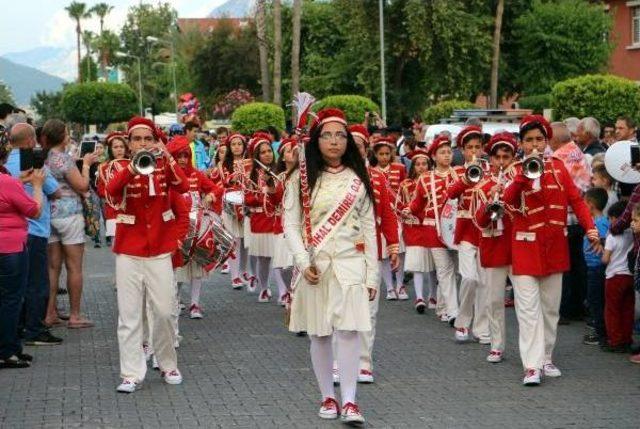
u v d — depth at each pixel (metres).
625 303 10.41
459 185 10.90
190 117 16.80
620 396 8.62
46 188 10.88
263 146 13.75
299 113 7.57
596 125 13.68
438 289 12.59
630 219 9.99
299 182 7.65
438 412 8.07
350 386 7.64
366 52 46.31
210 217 11.52
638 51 41.88
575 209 9.31
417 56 46.44
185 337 11.52
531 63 44.94
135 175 8.51
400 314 13.08
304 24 53.75
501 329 10.01
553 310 9.38
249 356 10.39
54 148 11.81
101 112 79.38
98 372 9.66
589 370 9.70
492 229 9.84
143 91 109.31
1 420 7.88
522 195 9.09
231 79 65.50
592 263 10.71
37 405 8.36
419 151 13.65
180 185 8.81
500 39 45.97
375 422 7.76
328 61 50.94
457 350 10.71
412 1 44.34
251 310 13.48
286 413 8.03
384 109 37.72
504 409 8.16
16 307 9.80
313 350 7.77
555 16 43.94
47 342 11.05
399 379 9.31
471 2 46.12
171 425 7.70
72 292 12.09
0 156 9.94
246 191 13.89
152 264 8.77
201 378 9.35
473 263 10.95
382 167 13.84
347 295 7.47
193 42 69.69
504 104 49.47
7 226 9.68
